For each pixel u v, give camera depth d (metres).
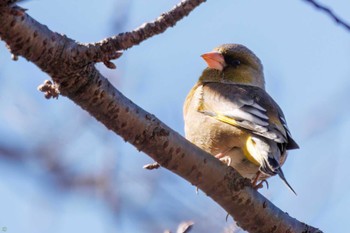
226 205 6.83
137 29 5.66
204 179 6.52
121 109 5.79
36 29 5.12
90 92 5.59
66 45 5.30
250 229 7.09
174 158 6.22
